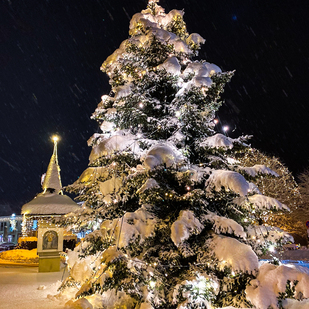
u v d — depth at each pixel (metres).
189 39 8.27
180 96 7.14
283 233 6.68
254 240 6.67
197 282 5.46
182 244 5.84
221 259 5.49
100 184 7.18
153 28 7.30
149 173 5.97
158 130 7.20
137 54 7.56
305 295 4.81
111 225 6.13
